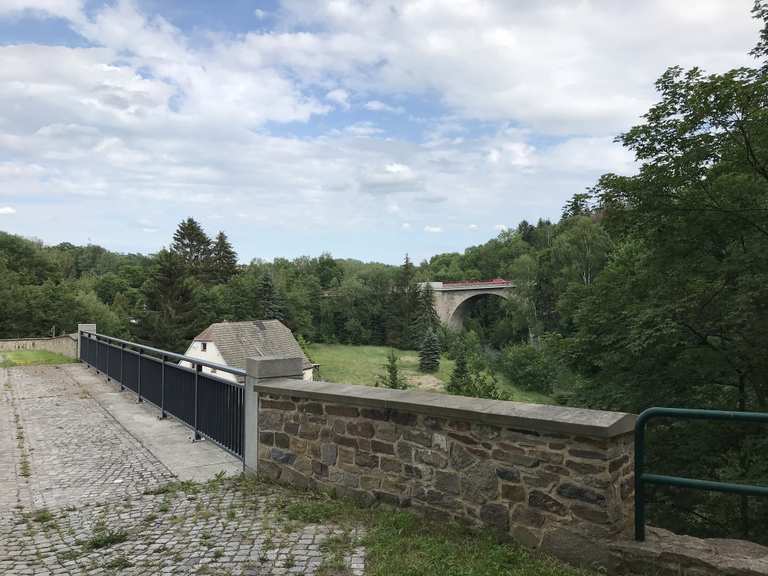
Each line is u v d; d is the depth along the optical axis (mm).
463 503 4004
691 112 11180
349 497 4836
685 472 11258
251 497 5125
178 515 4684
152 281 53000
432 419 4227
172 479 5855
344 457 4898
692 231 11906
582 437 3396
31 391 11680
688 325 11820
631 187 12133
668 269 12641
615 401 12906
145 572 3572
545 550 3547
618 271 14320
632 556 3209
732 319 10859
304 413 5305
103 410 9672
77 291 68312
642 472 3311
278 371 5969
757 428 11039
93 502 5152
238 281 71500
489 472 3859
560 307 16094
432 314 74500
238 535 4133
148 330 50000
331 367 60656
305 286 79125
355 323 76812
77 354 17719
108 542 4109
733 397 12102
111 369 13188
